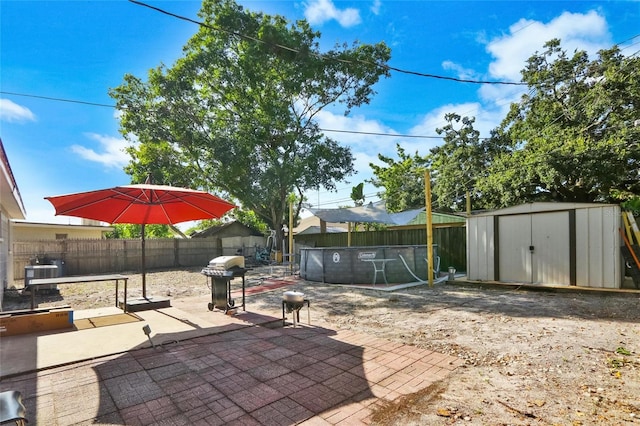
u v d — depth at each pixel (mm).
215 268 6074
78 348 3826
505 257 8867
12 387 2834
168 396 2684
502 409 2461
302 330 4703
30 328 4512
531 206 8477
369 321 5230
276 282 10398
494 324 4891
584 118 14789
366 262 9547
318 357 3588
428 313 5719
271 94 19328
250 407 2508
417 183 23891
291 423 2285
